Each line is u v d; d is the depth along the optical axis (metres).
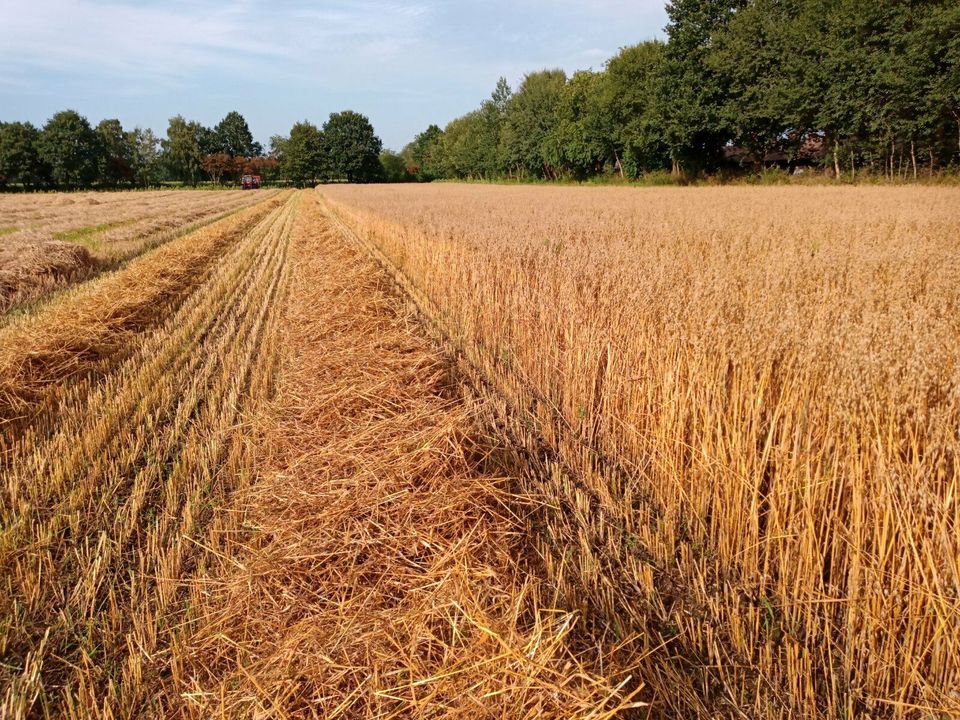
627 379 4.19
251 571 3.00
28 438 4.92
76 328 7.38
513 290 6.71
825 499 2.63
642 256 6.76
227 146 110.25
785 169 38.84
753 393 3.20
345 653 2.38
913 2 26.67
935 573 2.16
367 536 3.10
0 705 2.51
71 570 3.41
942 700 2.17
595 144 51.03
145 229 19.66
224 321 9.09
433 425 4.21
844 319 3.33
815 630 2.60
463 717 2.01
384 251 14.58
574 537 3.44
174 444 4.97
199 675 2.54
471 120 84.62
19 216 26.39
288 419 5.04
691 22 37.62
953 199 15.78
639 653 2.60
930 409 2.44
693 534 3.39
